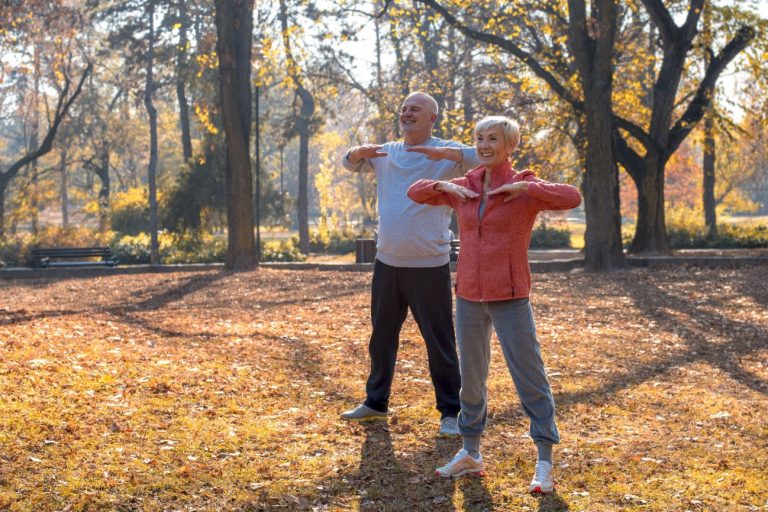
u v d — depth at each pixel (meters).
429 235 5.30
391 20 24.66
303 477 4.50
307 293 14.95
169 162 76.50
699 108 24.28
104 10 37.66
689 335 10.05
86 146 57.19
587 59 19.11
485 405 4.52
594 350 8.96
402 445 5.15
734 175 58.66
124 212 45.03
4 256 30.98
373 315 5.61
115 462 4.58
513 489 4.33
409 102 5.29
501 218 4.12
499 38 22.02
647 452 5.09
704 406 6.37
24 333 8.70
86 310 12.42
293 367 7.71
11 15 25.56
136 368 7.09
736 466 4.81
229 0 20.02
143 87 44.75
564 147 27.30
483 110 32.12
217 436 5.20
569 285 15.73
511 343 4.20
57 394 5.95
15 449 4.65
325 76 37.72
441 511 4.03
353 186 73.44
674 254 24.59
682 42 23.38
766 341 9.60
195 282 17.16
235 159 20.44
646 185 24.70
